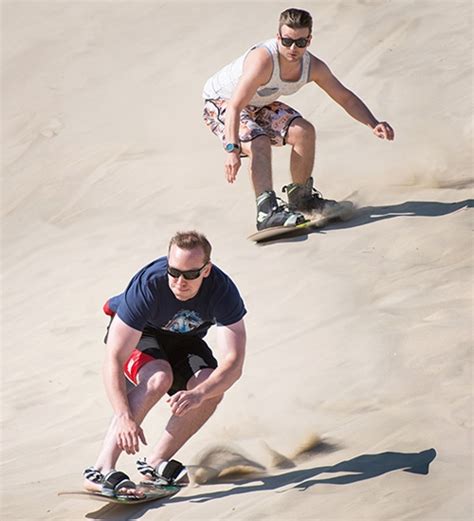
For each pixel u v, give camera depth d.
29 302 30.33
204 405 17.77
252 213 32.41
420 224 28.00
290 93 28.52
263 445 18.78
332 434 18.55
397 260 26.11
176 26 50.78
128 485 17.16
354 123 37.84
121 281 29.91
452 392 18.97
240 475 17.91
